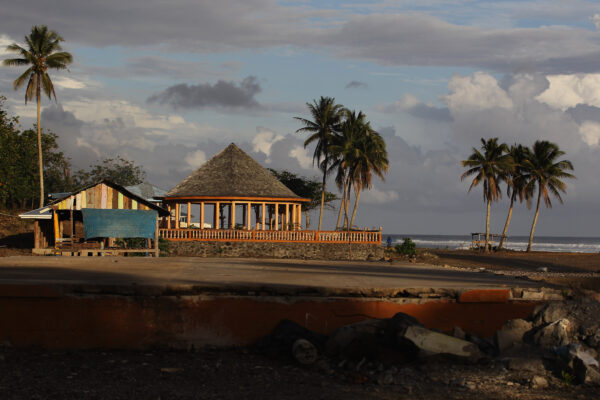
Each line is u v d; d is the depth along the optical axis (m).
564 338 8.28
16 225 52.81
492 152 67.44
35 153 73.38
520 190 69.81
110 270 12.59
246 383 7.40
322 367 8.06
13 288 8.74
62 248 28.61
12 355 8.38
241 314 9.10
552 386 7.45
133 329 8.93
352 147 63.34
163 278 10.56
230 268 13.78
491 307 9.59
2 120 61.44
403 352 8.31
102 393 6.84
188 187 48.28
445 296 9.53
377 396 7.04
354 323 9.05
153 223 28.89
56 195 49.50
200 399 6.76
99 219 28.12
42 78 50.84
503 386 7.43
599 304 8.96
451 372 7.85
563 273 34.62
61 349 8.81
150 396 6.80
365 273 13.00
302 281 10.45
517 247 132.62
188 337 9.00
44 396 6.64
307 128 66.94
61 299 8.85
